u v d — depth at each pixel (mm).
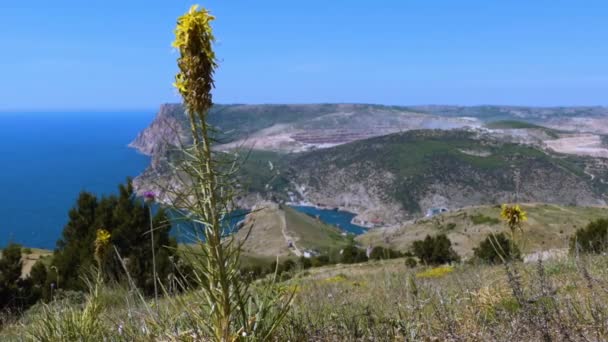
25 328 5680
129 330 4512
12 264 15086
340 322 4648
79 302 6520
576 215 66562
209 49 3299
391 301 5789
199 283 3486
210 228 3354
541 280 4621
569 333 3852
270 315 3805
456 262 17781
